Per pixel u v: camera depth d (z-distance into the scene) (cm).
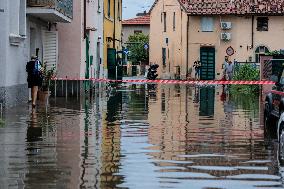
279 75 2006
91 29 4041
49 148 1542
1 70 2566
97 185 1127
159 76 7688
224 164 1352
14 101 2730
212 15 6944
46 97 3164
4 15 2566
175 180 1178
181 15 7169
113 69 5250
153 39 7844
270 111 2036
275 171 1275
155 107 2922
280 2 6819
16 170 1253
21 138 1716
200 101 3391
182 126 2084
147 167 1305
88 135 1806
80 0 3700
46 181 1153
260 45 6825
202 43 7006
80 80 3684
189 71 7056
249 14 6806
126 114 2519
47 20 3391
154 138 1759
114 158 1409
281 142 1505
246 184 1150
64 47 3697
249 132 1922
